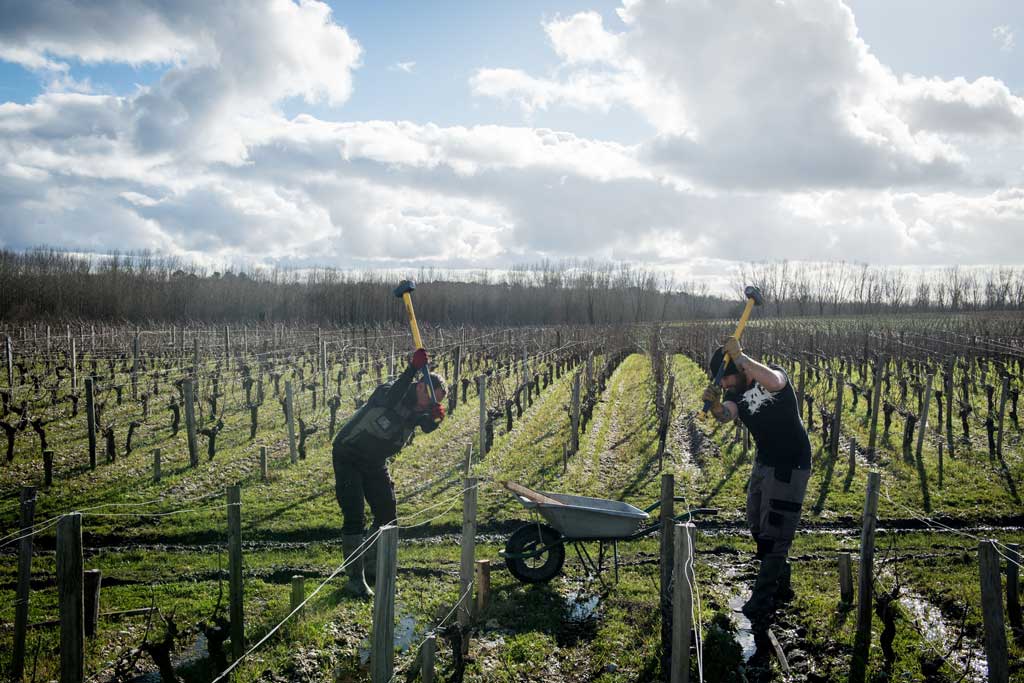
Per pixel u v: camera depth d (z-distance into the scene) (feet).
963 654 17.54
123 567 24.93
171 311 174.70
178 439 47.03
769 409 19.30
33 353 83.51
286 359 82.28
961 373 72.84
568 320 230.68
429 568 24.29
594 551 25.88
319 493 34.37
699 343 108.99
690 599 12.95
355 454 22.24
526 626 19.38
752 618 19.51
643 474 38.58
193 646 18.34
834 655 17.62
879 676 16.51
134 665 17.22
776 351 95.04
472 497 18.22
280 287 201.16
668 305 290.76
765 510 19.63
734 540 27.76
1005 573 22.58
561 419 56.54
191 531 28.84
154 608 19.54
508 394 68.44
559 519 21.85
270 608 20.58
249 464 40.34
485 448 43.50
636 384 81.61
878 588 21.56
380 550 12.91
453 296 225.56
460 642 16.74
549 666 17.22
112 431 40.40
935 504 31.99
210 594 21.94
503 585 22.34
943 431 48.01
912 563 24.43
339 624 19.45
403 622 19.86
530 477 37.83
